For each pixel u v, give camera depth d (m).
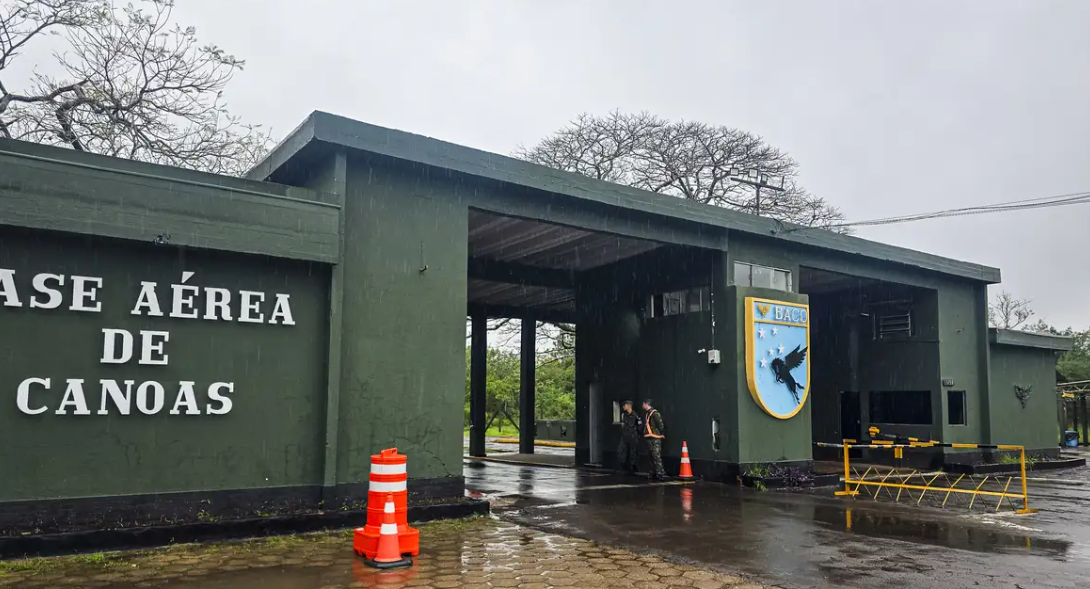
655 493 13.77
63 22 16.81
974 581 7.32
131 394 8.90
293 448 10.02
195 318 9.41
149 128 18.25
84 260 8.76
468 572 7.57
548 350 38.84
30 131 17.16
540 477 16.70
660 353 17.30
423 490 10.94
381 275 10.91
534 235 15.47
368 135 10.66
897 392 20.80
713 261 16.02
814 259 17.41
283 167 11.45
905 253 18.81
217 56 18.89
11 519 8.14
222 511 9.40
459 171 11.56
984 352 20.88
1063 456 24.83
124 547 8.38
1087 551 8.79
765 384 15.45
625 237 14.37
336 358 10.22
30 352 8.38
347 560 8.07
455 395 11.42
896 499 13.24
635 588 7.00
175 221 9.10
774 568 7.82
